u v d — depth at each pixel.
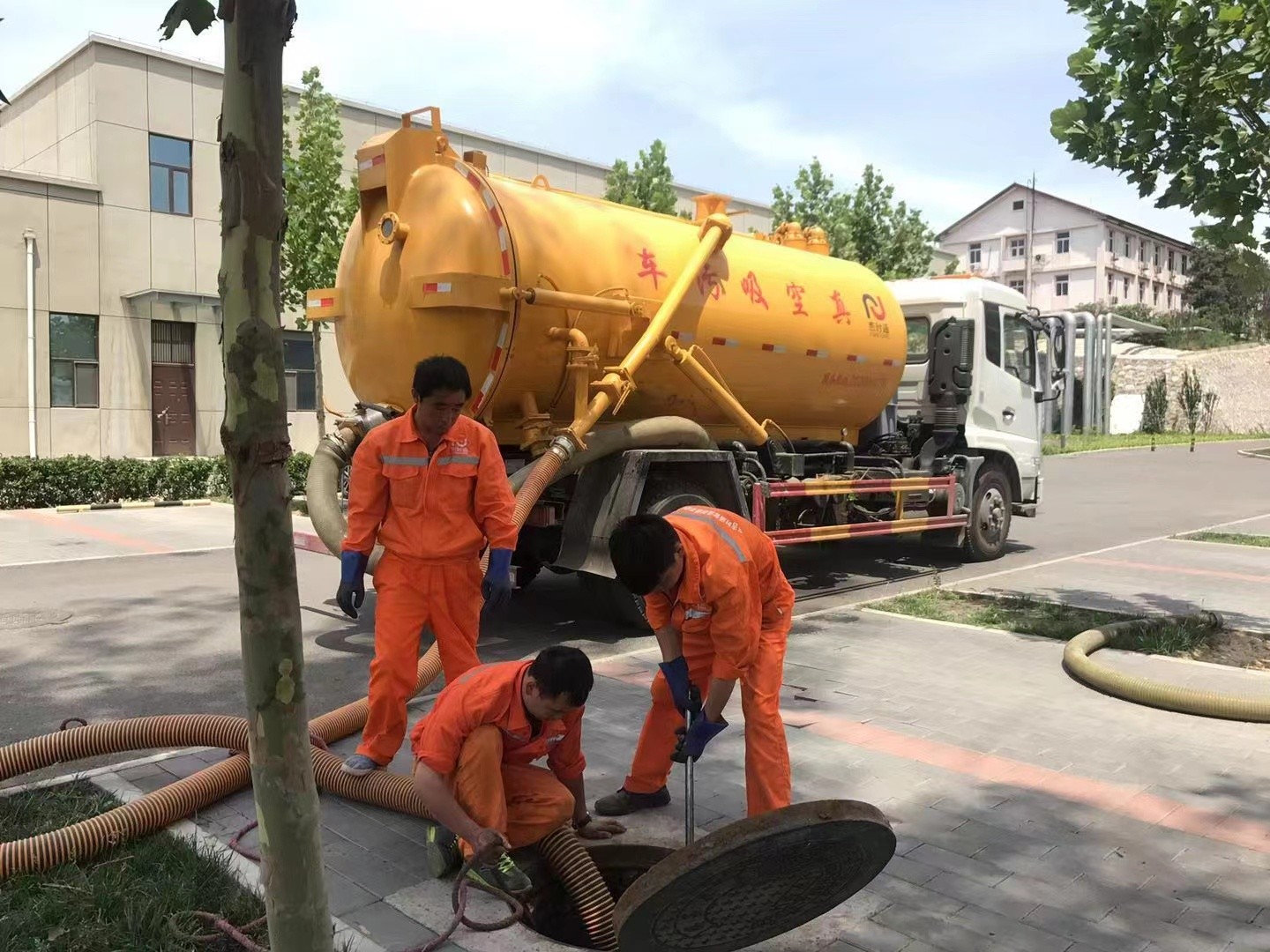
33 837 3.45
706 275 7.76
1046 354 11.84
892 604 8.27
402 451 4.21
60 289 17.53
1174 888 3.41
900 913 3.22
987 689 5.80
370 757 4.20
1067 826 3.91
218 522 14.06
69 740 4.26
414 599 4.23
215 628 7.39
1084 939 3.07
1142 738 4.97
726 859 2.40
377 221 6.81
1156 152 6.45
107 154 17.92
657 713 3.97
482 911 3.23
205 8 2.00
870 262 21.42
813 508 9.11
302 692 1.99
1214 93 6.09
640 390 7.50
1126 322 38.34
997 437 10.86
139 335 18.53
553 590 9.14
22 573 9.82
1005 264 63.28
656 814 4.01
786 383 8.63
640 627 7.33
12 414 17.06
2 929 2.98
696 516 3.64
